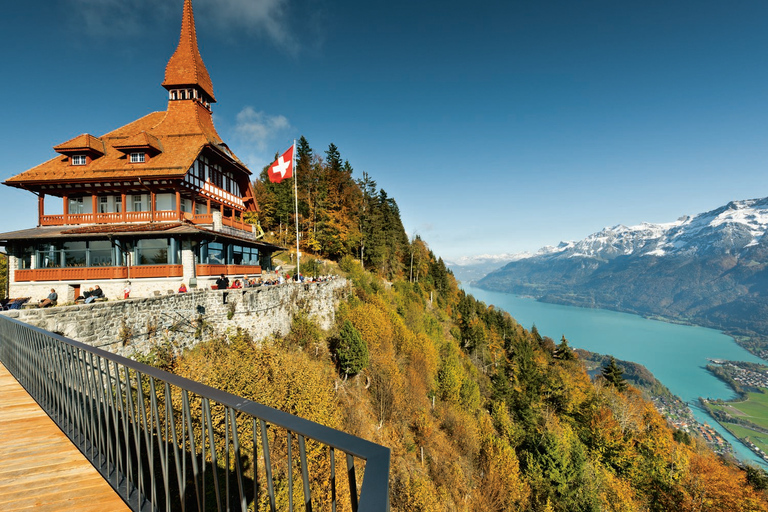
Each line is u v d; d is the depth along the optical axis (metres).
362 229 65.75
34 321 12.41
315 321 31.91
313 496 14.09
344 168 68.75
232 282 27.00
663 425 56.22
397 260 78.69
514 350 82.38
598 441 46.31
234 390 15.23
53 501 4.37
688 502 37.91
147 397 13.77
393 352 39.16
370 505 1.50
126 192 27.02
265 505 13.45
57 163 27.47
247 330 22.09
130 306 15.88
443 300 87.44
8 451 5.53
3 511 4.17
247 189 37.62
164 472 3.43
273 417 2.36
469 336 72.81
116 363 4.10
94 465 4.96
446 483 27.84
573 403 58.66
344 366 28.25
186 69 31.72
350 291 42.84
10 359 9.77
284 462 14.16
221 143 32.88
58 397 6.34
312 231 54.31
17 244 24.00
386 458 1.78
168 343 17.64
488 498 30.36
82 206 27.67
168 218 26.05
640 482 41.19
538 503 32.94
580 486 34.25
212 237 25.50
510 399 53.31
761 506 35.34
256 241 31.80
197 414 12.73
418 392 36.03
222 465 12.84
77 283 22.84
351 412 24.64
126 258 23.47
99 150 27.64
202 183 29.59
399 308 53.44
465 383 45.34
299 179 56.47
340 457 14.88
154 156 27.08
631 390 77.44
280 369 18.33
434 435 33.28
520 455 39.97
